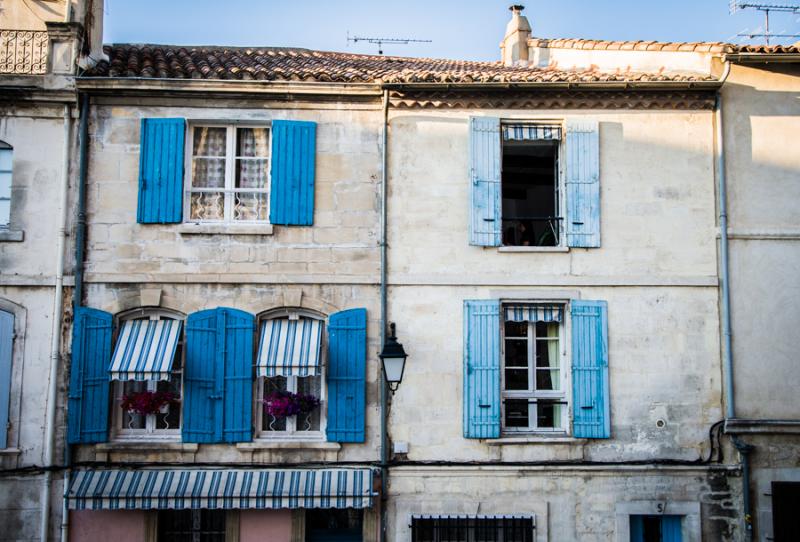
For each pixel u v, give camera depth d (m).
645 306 12.32
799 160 12.74
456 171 12.48
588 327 12.18
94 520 11.63
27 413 11.70
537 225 15.72
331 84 12.28
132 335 11.78
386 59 16.59
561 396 12.33
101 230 12.07
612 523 11.91
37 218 12.02
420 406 12.00
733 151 12.70
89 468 11.62
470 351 12.05
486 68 15.12
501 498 11.89
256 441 11.77
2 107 12.12
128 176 12.22
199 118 12.38
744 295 12.41
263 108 12.46
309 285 12.12
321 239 12.25
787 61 12.61
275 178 12.25
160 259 12.05
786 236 12.52
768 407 12.20
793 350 12.35
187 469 11.66
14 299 11.85
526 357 12.51
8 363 11.74
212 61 13.81
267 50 16.12
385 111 12.48
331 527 12.23
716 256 12.48
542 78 12.49
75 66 12.16
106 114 12.29
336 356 11.93
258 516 11.75
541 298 12.24
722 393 12.23
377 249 12.27
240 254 12.12
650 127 12.71
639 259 12.41
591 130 12.58
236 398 11.79
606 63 14.59
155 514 11.74
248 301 12.04
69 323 11.88
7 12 12.62
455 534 12.08
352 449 11.89
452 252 12.30
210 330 11.92
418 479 11.88
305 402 11.70
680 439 12.12
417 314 12.14
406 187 12.41
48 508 11.52
